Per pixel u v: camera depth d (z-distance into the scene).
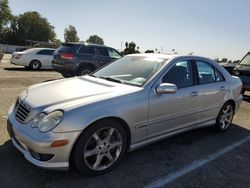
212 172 3.92
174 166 4.03
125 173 3.73
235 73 10.39
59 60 11.56
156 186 3.48
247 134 5.68
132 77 4.40
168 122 4.35
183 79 4.64
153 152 4.45
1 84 9.84
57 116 3.27
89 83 4.30
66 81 4.52
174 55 4.84
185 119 4.66
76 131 3.28
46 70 17.05
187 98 4.57
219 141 5.15
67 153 3.29
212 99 5.14
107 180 3.52
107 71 4.96
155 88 4.11
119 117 3.63
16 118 3.67
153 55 4.98
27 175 3.50
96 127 3.46
